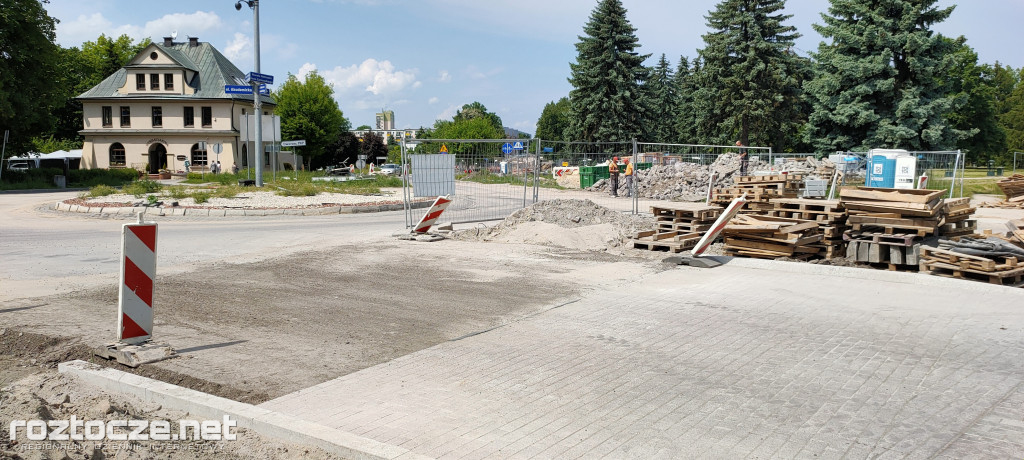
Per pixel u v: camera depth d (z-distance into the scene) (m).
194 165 57.88
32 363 5.67
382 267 10.39
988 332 6.71
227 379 5.23
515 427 4.36
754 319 7.27
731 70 46.75
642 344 6.32
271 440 4.20
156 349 5.75
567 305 7.92
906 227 9.88
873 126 37.62
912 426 4.39
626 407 4.73
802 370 5.55
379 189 30.36
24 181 36.41
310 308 7.68
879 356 5.93
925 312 7.55
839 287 8.95
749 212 12.22
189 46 62.03
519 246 12.62
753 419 4.51
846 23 38.56
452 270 10.16
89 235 14.22
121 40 70.88
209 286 8.83
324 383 5.18
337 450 3.99
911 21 35.72
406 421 4.45
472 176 15.70
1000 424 4.42
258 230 15.40
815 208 11.34
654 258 11.32
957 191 24.86
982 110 59.69
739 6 47.06
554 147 17.80
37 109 40.53
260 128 27.66
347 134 78.31
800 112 49.62
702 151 21.33
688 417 4.55
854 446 4.08
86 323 6.81
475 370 5.54
